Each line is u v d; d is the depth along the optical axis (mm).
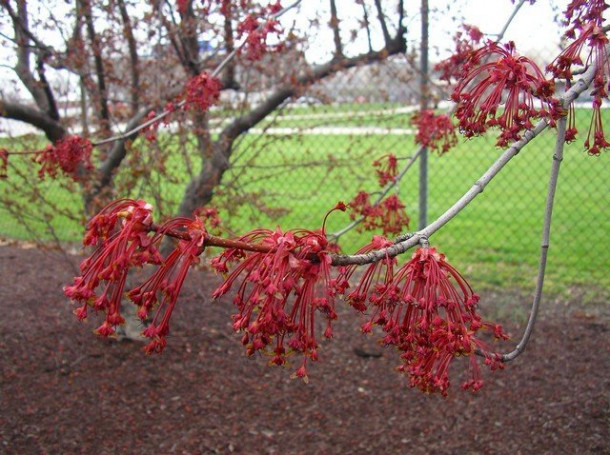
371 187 7918
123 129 5391
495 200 8852
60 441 3523
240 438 3639
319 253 1440
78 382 4141
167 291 1377
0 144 4777
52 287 5895
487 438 3607
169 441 3588
